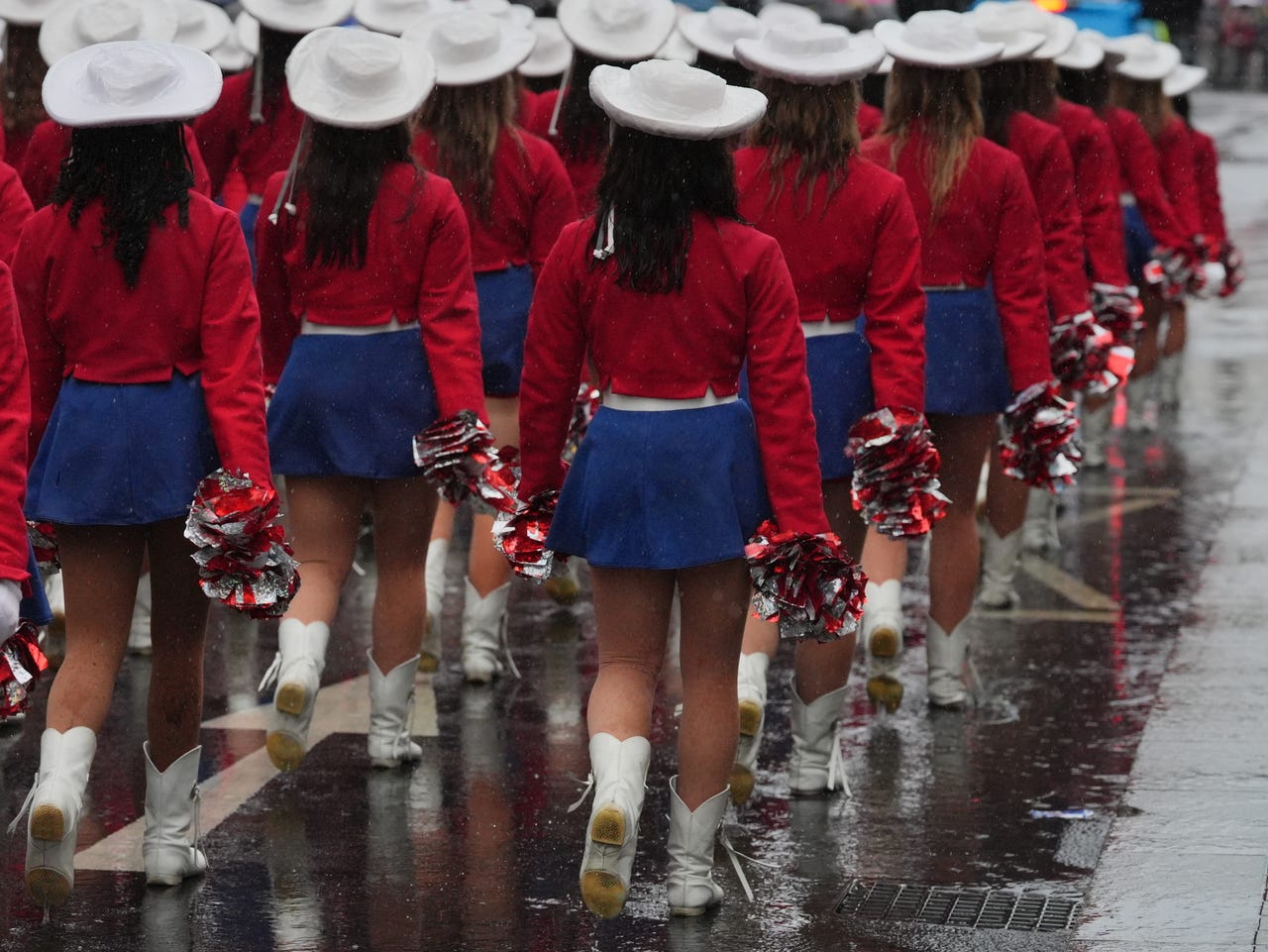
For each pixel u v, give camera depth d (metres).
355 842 17.33
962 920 15.45
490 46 21.50
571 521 15.09
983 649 23.75
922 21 20.00
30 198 21.28
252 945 15.00
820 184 17.45
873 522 17.56
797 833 17.52
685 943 15.01
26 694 14.42
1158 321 36.34
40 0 22.94
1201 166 39.78
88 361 15.30
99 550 15.34
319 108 17.81
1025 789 18.69
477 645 22.45
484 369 22.33
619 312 14.70
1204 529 30.17
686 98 14.36
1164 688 21.98
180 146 15.30
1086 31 34.00
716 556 14.67
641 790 14.63
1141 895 15.95
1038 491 28.83
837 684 18.38
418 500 18.91
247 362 15.22
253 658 23.56
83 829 17.56
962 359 20.36
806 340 17.80
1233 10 143.00
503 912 15.66
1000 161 20.19
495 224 22.02
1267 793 18.42
